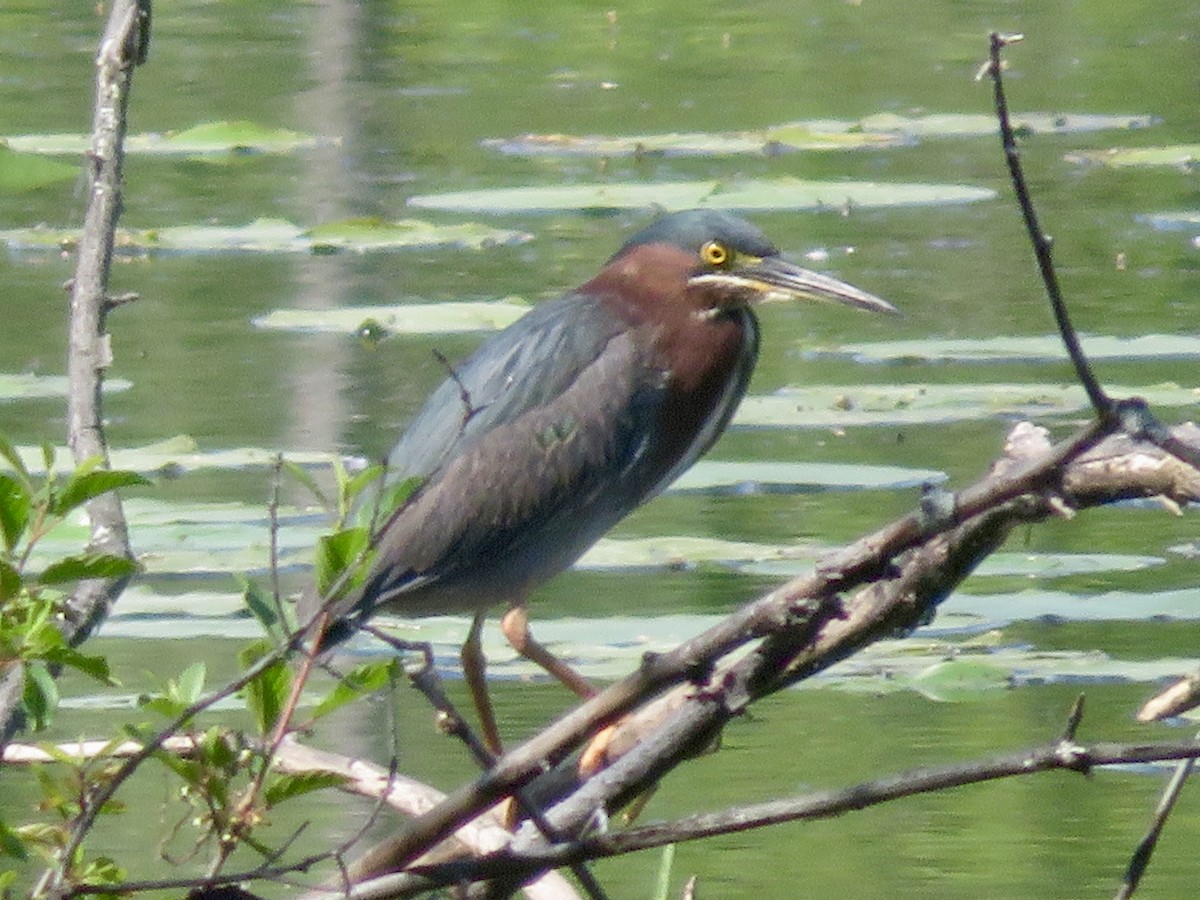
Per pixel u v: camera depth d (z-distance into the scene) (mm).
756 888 8430
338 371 15328
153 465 12727
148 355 15812
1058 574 11289
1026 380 15000
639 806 6535
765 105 24906
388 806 9023
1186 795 9281
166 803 6160
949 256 18547
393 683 4734
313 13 29625
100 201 5797
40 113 23375
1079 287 17391
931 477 12781
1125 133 23328
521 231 19781
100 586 5539
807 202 20375
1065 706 10062
